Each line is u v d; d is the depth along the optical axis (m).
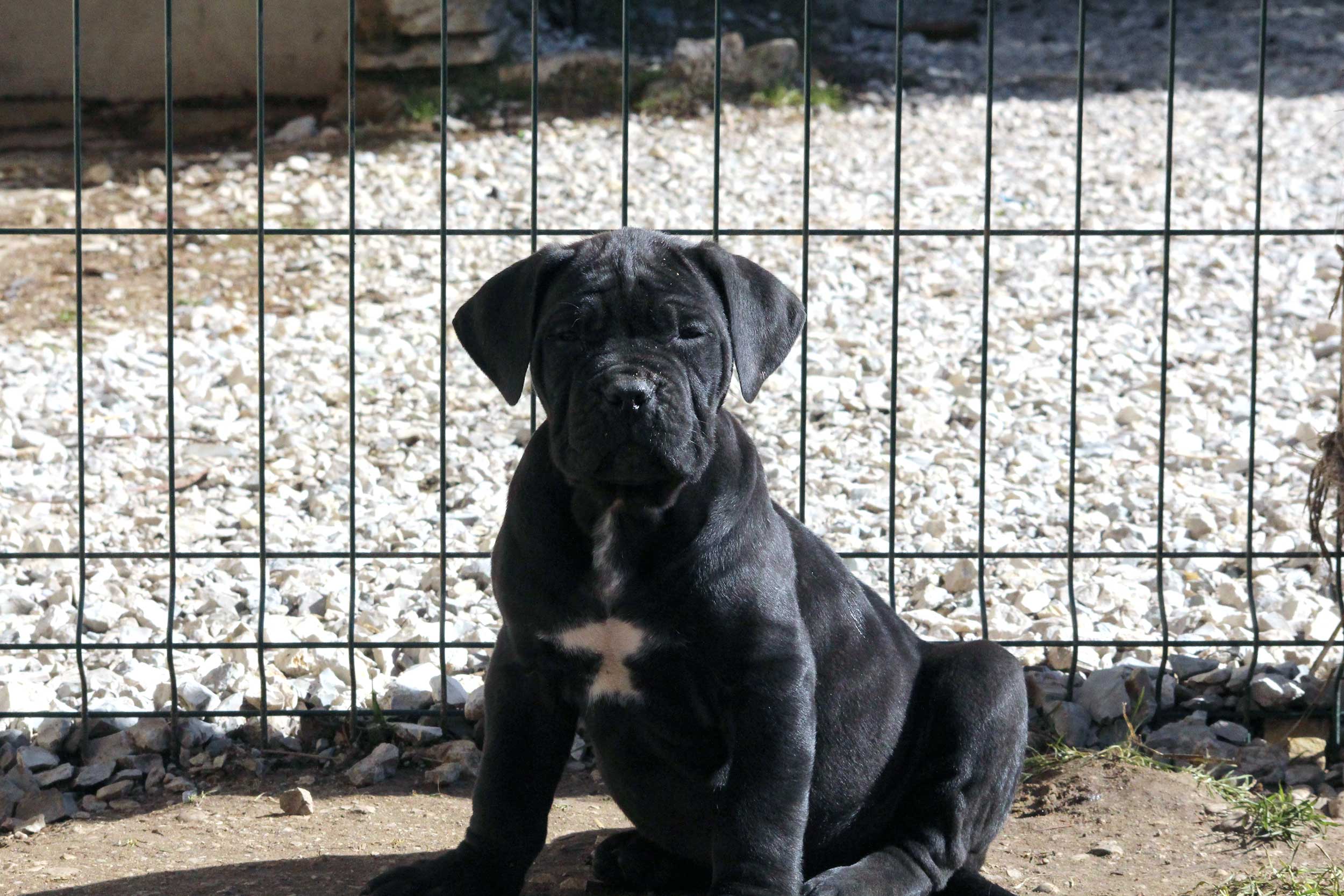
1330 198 10.67
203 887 3.30
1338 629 4.11
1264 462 6.18
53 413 6.89
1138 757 3.94
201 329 8.21
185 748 4.12
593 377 2.70
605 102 13.41
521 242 9.75
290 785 4.00
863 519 5.65
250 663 4.52
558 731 3.06
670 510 2.81
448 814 3.79
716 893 2.79
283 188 10.87
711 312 2.87
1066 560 5.13
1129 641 4.36
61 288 8.95
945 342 7.87
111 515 5.79
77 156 3.94
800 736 2.87
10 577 5.23
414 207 10.39
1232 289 8.72
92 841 3.64
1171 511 5.69
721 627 2.83
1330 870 3.30
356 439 6.59
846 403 6.96
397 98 12.97
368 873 3.37
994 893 3.14
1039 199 10.77
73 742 4.14
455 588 5.09
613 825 3.70
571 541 2.87
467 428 6.78
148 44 12.96
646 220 10.09
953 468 6.22
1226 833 3.57
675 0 15.77
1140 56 16.69
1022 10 18.95
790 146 12.26
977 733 3.15
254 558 4.39
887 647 3.23
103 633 4.75
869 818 3.18
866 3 17.42
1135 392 7.12
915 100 14.30
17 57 12.86
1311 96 14.47
